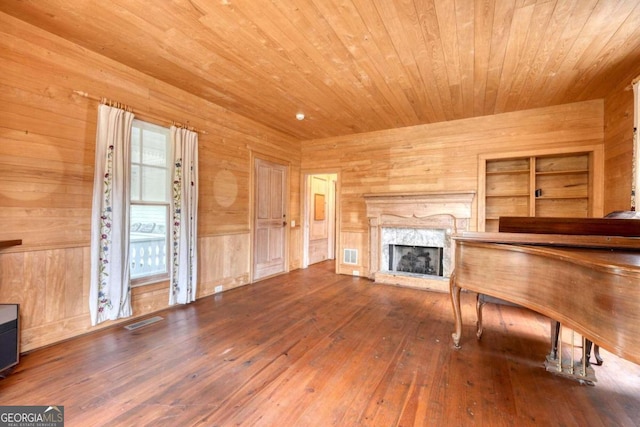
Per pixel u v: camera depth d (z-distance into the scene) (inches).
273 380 78.7
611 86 128.6
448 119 175.3
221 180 164.2
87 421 62.4
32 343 93.8
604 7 78.7
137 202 124.6
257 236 191.3
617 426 62.4
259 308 137.6
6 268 88.9
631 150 115.0
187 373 81.7
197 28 91.7
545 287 65.0
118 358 89.4
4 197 88.4
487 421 63.7
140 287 125.6
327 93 139.2
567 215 157.5
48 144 97.3
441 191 170.9
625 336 45.6
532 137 156.9
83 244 106.7
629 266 45.8
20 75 91.0
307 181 239.3
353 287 177.5
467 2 78.0
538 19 84.4
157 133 132.7
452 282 100.3
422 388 75.7
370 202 196.5
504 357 92.4
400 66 112.7
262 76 123.2
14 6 82.7
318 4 80.0
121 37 97.7
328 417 64.6
